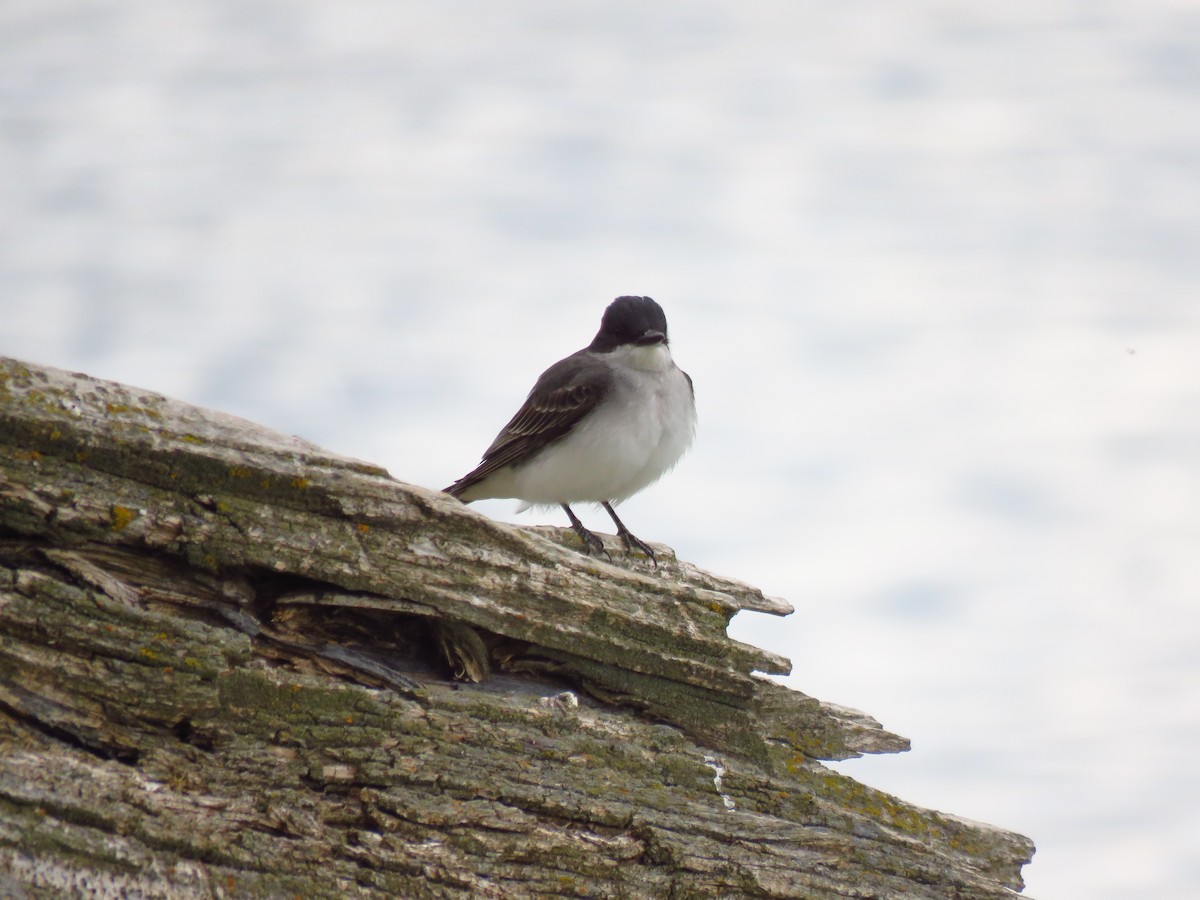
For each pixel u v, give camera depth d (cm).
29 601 931
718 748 1197
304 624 1080
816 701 1266
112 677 939
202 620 1026
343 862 959
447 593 1102
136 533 1008
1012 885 1217
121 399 1039
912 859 1145
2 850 850
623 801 1071
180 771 945
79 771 904
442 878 979
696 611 1217
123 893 875
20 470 990
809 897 1080
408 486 1109
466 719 1065
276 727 991
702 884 1053
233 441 1057
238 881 917
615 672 1177
